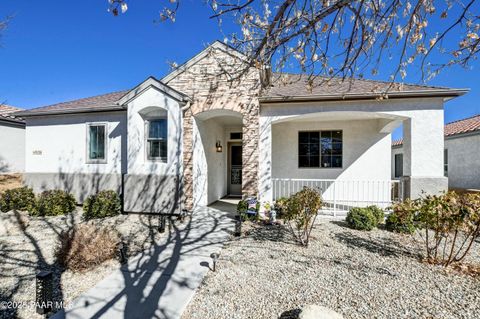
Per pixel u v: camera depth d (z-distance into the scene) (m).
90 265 4.74
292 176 10.98
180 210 8.65
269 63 4.69
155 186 8.88
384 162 10.40
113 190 9.70
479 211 4.35
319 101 8.34
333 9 3.53
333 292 3.78
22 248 5.83
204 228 7.32
